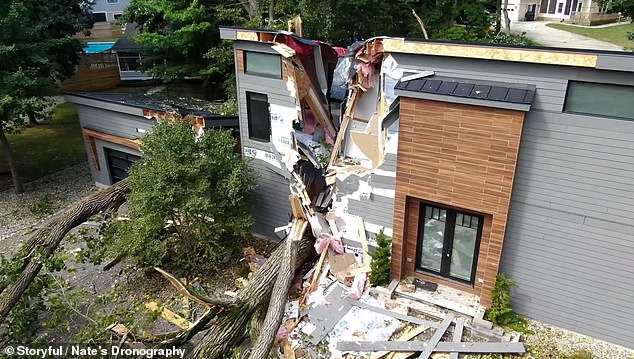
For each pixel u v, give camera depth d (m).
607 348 9.09
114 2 43.56
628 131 7.79
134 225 11.09
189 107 15.05
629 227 8.29
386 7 18.95
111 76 31.05
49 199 16.56
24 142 21.98
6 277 10.14
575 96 8.11
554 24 27.78
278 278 9.88
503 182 8.81
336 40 18.88
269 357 9.01
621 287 8.72
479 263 9.82
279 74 11.55
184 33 20.78
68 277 11.93
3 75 14.97
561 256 9.06
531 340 9.24
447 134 9.02
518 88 8.41
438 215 10.05
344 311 9.99
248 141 12.82
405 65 9.55
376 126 10.77
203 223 11.45
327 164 11.91
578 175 8.41
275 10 19.30
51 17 21.44
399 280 10.63
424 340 9.17
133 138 15.30
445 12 20.81
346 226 11.19
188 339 8.98
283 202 12.82
